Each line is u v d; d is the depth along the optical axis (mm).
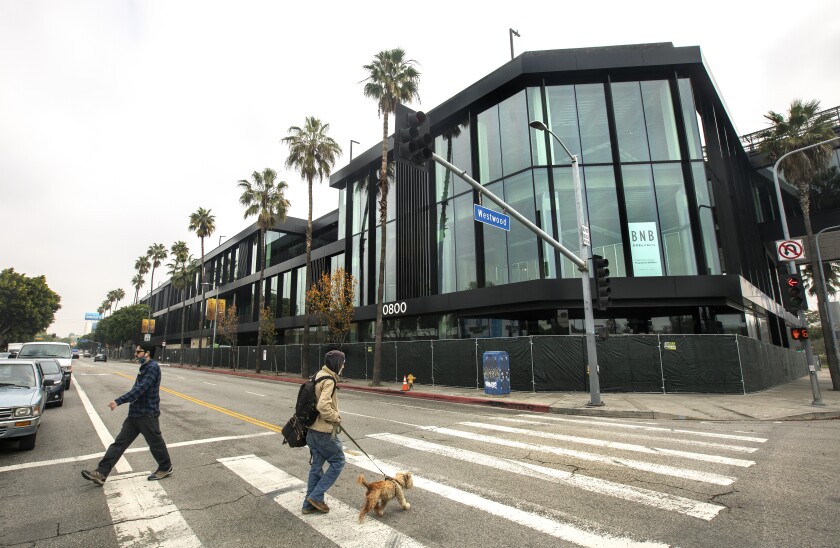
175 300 86938
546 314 21594
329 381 4746
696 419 11469
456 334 25016
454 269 24953
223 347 48500
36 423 7738
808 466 6434
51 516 4727
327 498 5234
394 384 22594
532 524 4383
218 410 13023
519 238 21719
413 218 28453
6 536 4219
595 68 21359
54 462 7020
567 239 20594
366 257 33125
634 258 20141
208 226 58375
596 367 13625
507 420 11312
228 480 5977
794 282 14031
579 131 21531
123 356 106812
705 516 4527
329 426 4762
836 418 11672
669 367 16406
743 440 8508
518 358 17938
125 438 5938
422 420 11258
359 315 31625
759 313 27203
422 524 4414
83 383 22547
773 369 22141
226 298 63156
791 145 22281
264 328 38844
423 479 5945
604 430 9711
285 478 6066
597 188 20969
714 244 19984
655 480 5805
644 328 20656
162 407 13656
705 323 20469
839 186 29875
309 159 31875
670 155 20953
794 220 31641
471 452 7531
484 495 5266
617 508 4793
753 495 5152
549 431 9586
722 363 16156
